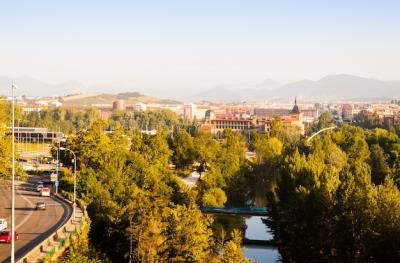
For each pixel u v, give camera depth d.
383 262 81.19
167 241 73.38
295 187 105.94
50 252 56.84
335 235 85.00
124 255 73.94
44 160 190.25
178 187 140.50
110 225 80.31
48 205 100.31
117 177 117.38
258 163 193.12
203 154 189.38
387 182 95.81
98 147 141.38
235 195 162.12
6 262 55.31
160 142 174.75
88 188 109.75
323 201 90.12
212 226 119.94
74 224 76.00
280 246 98.25
